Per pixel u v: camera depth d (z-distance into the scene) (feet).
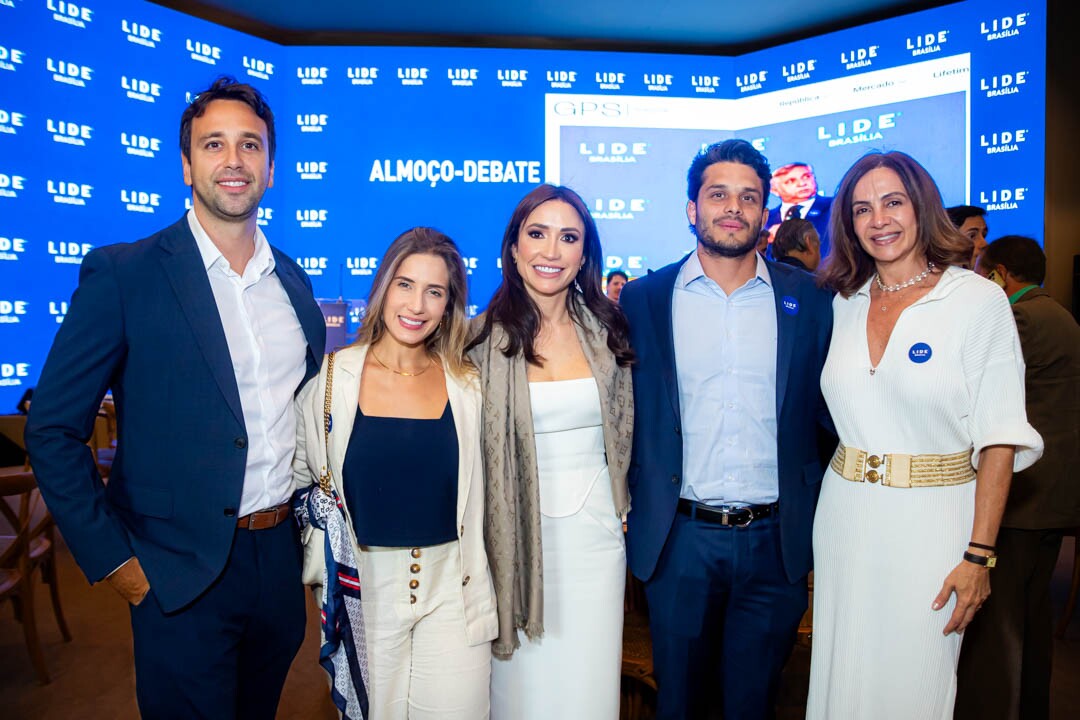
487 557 5.84
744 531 6.14
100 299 4.91
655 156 19.93
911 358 5.46
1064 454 7.25
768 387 6.25
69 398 4.77
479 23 19.39
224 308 5.30
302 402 5.69
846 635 5.69
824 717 5.89
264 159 5.41
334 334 16.48
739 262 6.31
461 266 5.76
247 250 5.49
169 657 4.99
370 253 19.49
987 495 5.24
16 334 15.52
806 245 10.33
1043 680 7.54
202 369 5.06
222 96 5.27
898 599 5.47
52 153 15.80
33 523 14.97
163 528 5.01
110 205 16.65
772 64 19.48
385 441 5.43
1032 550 7.36
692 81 19.98
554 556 6.04
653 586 6.43
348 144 19.38
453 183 19.57
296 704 8.87
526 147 19.65
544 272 5.95
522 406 5.89
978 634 7.42
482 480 5.76
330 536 5.39
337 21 19.22
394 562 5.42
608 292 18.65
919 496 5.44
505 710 6.18
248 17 18.94
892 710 5.50
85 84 16.17
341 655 5.43
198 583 4.96
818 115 18.94
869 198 5.63
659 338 6.35
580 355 6.30
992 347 5.29
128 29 16.69
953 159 17.35
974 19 16.99
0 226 15.23
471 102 19.52
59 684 9.34
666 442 6.21
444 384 5.81
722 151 6.20
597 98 19.74
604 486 6.18
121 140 16.74
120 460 5.12
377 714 5.41
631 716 8.18
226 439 5.08
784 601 6.24
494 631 5.66
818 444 6.92
